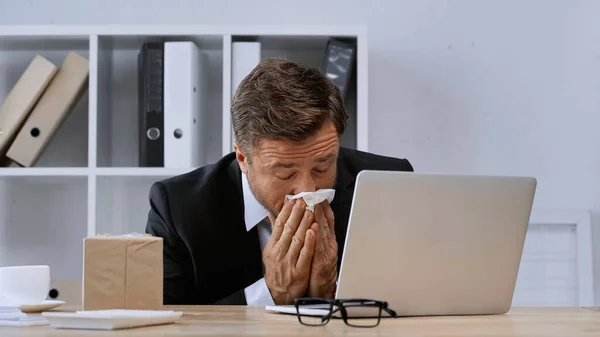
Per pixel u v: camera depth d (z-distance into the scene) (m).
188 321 1.23
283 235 1.81
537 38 3.29
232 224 1.97
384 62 3.25
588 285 3.16
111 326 1.08
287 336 1.02
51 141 3.19
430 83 3.26
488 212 1.42
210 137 3.15
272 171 1.75
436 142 3.25
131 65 3.18
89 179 2.90
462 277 1.41
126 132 3.17
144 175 2.90
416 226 1.36
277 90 1.71
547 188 3.27
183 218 1.96
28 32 2.96
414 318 1.35
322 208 1.84
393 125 3.25
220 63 3.16
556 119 3.28
